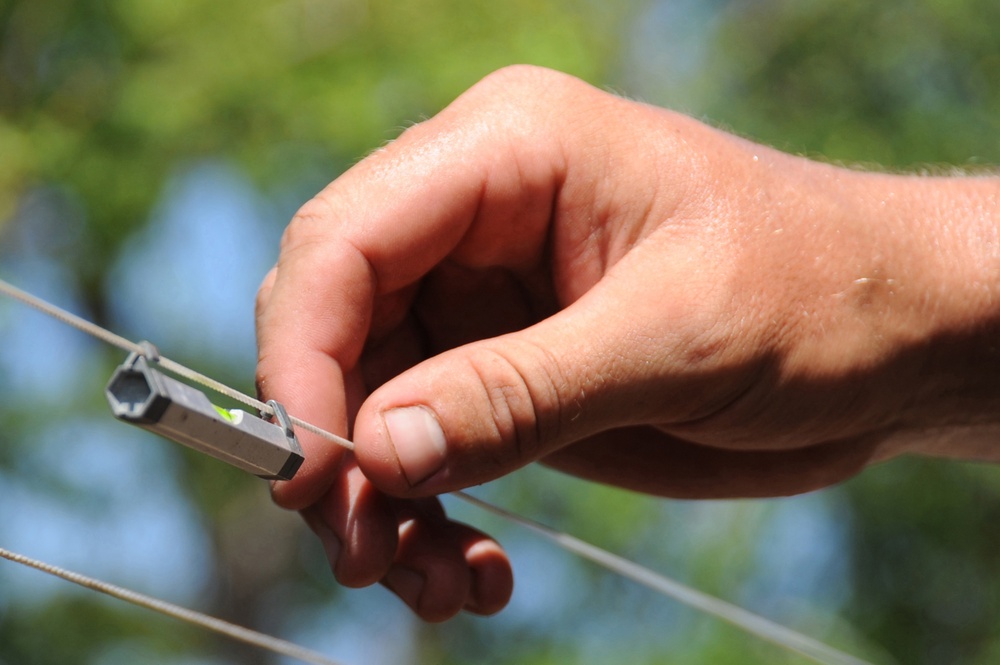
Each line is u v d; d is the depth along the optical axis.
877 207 2.50
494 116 2.49
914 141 9.82
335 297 2.35
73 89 8.66
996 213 2.56
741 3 10.69
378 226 2.39
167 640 9.98
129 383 1.67
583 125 2.49
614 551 9.44
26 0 8.71
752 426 2.42
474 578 2.54
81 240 9.18
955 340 2.51
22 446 8.91
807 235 2.39
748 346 2.29
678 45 10.73
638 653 8.91
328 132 8.36
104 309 9.62
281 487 2.26
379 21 8.64
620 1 10.23
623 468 2.85
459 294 2.66
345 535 2.35
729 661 8.33
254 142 8.66
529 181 2.46
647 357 2.20
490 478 2.12
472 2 8.70
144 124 8.42
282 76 8.50
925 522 10.13
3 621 8.88
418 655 10.98
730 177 2.43
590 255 2.48
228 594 11.11
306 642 11.45
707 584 8.79
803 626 8.57
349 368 2.40
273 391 2.30
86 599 9.32
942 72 10.10
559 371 2.11
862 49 10.13
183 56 8.52
